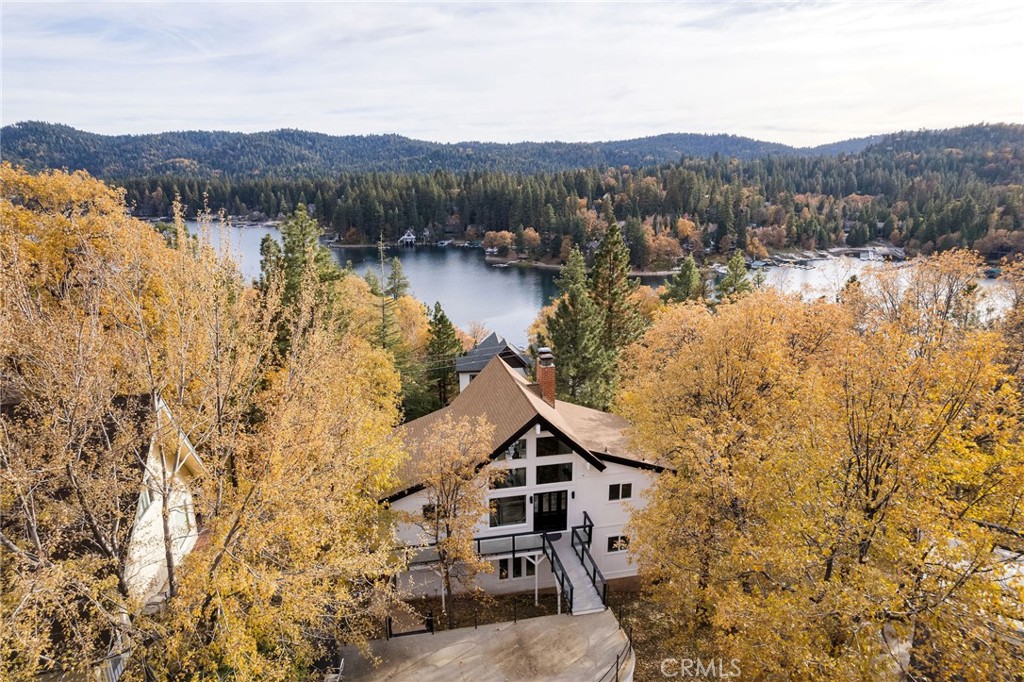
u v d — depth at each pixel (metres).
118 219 27.48
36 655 11.98
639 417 28.34
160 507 20.20
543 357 30.77
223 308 17.53
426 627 23.66
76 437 15.06
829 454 17.42
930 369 16.11
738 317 28.12
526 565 27.25
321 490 17.31
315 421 18.52
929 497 15.24
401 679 20.80
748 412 25.62
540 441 26.58
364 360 33.69
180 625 14.49
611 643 22.67
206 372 16.66
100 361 15.23
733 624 16.81
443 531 24.81
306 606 16.23
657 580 23.98
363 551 20.77
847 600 13.75
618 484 27.77
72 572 12.55
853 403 17.30
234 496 16.75
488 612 25.31
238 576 14.94
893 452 15.72
